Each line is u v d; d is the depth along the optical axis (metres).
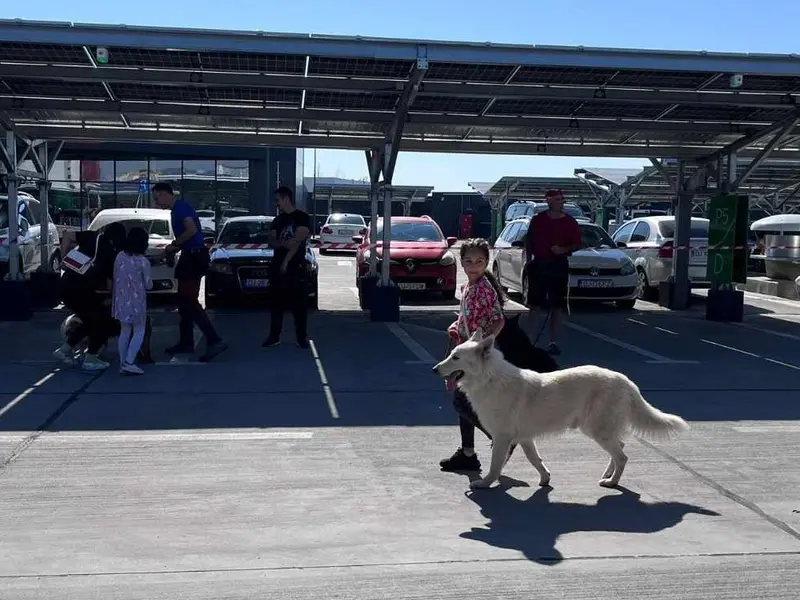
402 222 17.67
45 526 4.99
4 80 11.45
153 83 11.30
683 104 12.21
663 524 5.17
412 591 4.20
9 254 13.12
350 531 5.00
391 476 6.02
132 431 7.04
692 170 16.22
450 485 5.85
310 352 10.74
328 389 8.66
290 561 4.56
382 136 14.66
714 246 14.45
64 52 10.49
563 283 10.77
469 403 5.80
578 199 39.56
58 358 9.95
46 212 14.72
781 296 18.41
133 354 9.15
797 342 12.03
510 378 5.49
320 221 51.84
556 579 4.36
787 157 16.19
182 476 5.93
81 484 5.73
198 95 12.31
